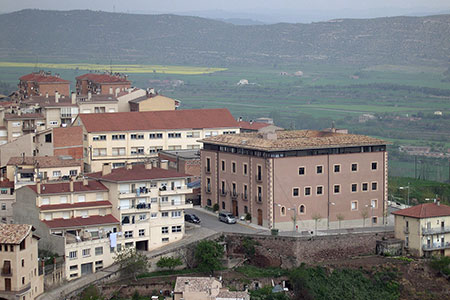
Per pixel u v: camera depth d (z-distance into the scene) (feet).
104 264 579.07
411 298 591.37
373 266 611.47
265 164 640.58
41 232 578.25
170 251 598.34
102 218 595.06
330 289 586.86
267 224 643.04
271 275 594.65
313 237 616.80
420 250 627.46
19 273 497.46
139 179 604.90
